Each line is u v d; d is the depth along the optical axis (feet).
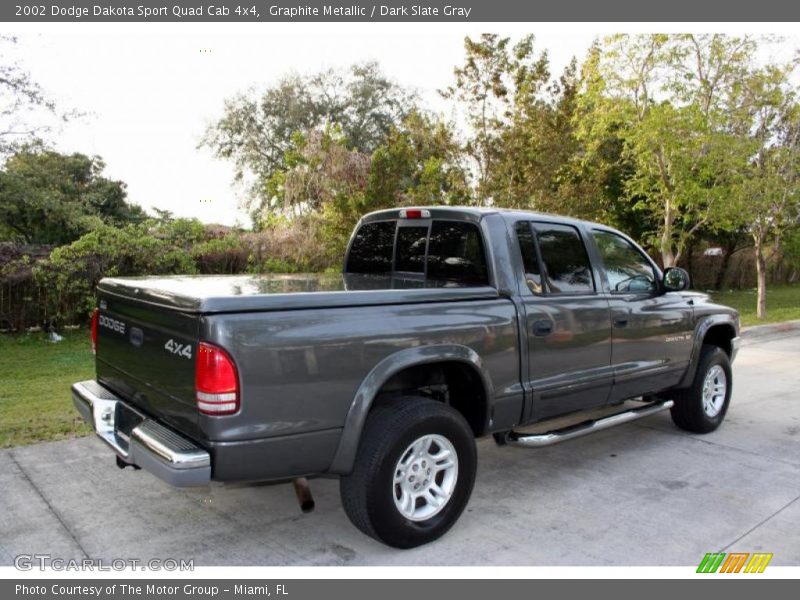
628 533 12.28
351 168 45.78
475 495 14.15
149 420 10.88
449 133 37.91
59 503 13.16
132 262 34.09
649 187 43.65
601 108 38.96
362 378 10.67
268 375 9.76
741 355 34.14
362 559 11.22
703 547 11.74
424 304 11.64
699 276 80.64
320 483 14.87
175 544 11.66
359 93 102.22
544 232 14.28
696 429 18.84
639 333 15.93
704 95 38.40
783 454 17.13
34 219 49.70
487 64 36.73
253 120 100.37
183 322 9.94
